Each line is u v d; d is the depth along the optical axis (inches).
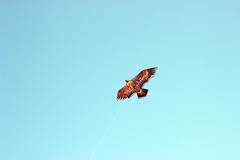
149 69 1456.7
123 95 1459.2
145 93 1451.8
